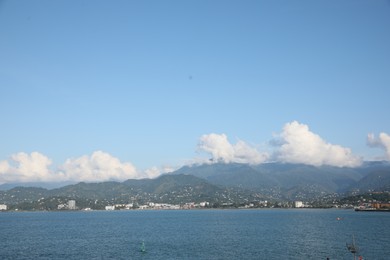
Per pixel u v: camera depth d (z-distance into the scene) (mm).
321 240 153250
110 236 182125
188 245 141000
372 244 137250
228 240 156750
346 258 108188
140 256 116438
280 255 114688
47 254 122500
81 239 169000
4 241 161875
